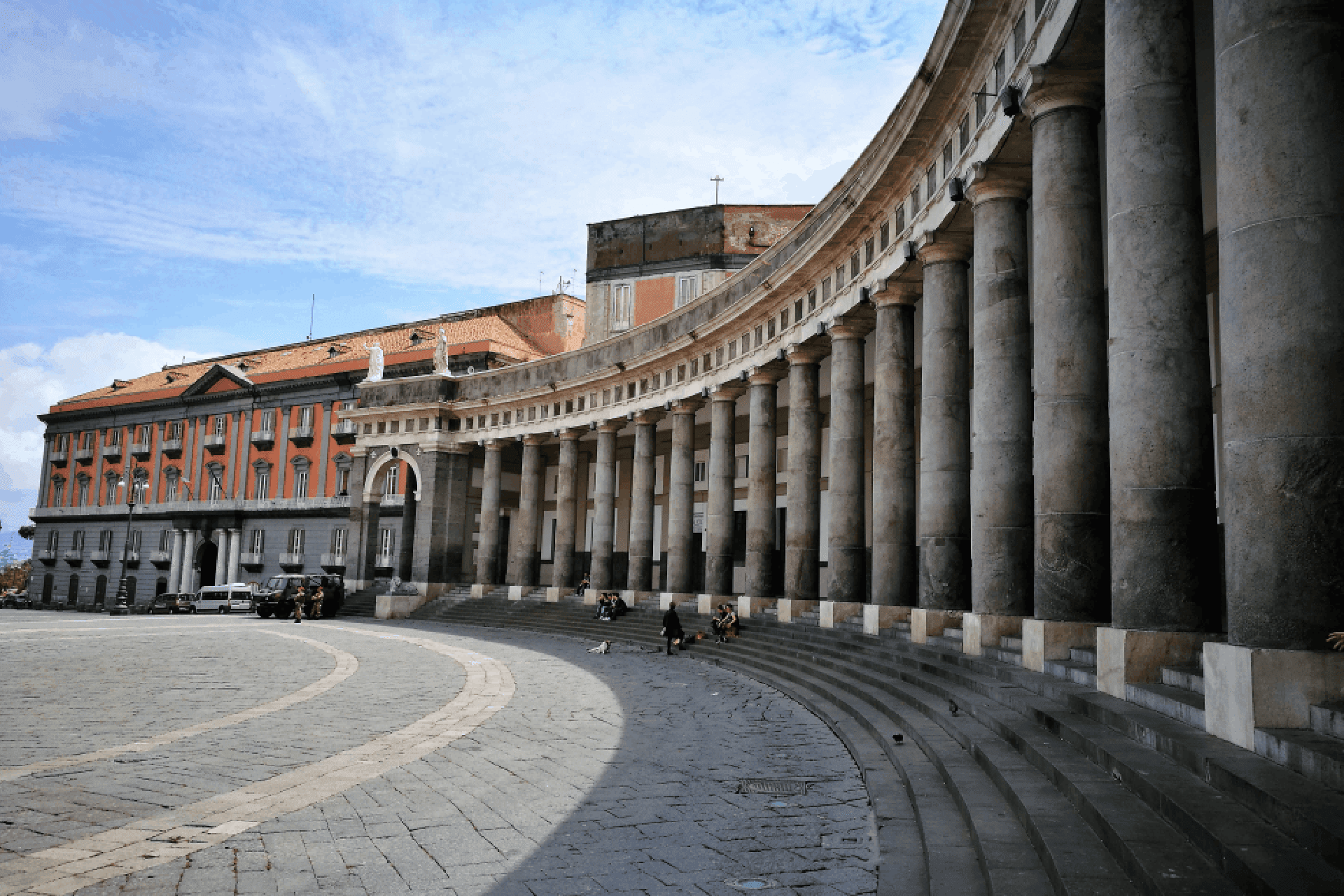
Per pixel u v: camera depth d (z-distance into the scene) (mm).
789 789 9781
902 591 20250
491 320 62844
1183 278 9242
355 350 66562
